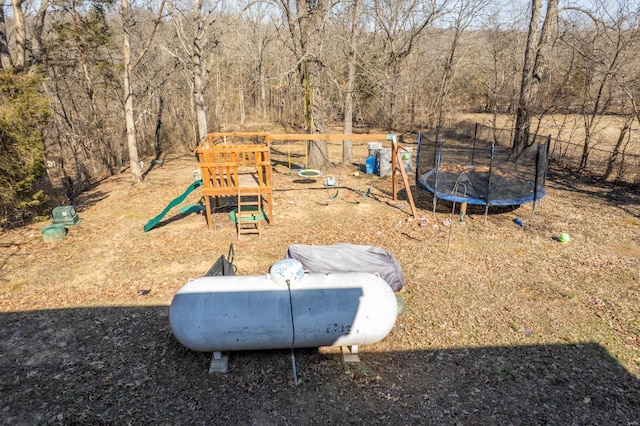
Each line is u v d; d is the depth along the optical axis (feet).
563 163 62.64
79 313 24.79
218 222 40.70
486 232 36.99
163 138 92.43
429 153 50.57
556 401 17.80
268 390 18.54
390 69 105.40
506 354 20.79
